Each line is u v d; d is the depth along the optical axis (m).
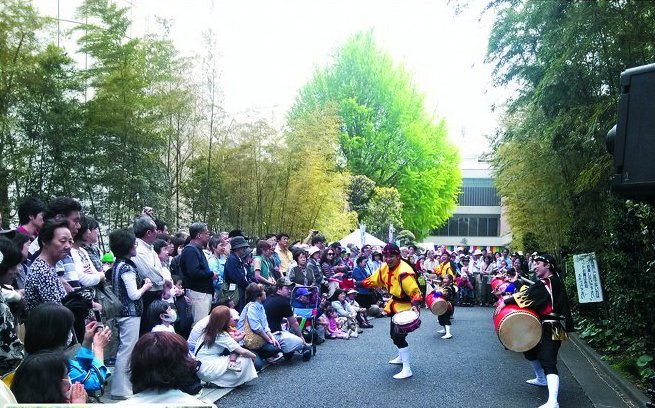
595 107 7.34
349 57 34.56
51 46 12.02
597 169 7.70
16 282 4.87
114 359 6.62
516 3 8.27
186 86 14.38
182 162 15.51
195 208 15.66
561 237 15.30
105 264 7.79
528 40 9.06
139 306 5.94
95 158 11.92
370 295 14.84
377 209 33.03
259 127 16.80
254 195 17.28
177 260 8.38
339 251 14.41
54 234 4.46
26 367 2.65
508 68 9.55
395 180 36.12
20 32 11.34
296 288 9.48
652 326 7.93
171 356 2.71
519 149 13.66
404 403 6.24
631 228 8.09
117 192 12.30
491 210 69.38
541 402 6.35
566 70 7.43
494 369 8.16
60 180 11.70
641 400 6.14
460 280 19.08
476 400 6.41
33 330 3.19
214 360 6.70
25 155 10.84
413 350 9.80
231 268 8.68
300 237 19.92
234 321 7.93
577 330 11.57
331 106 23.69
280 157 17.73
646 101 3.36
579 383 7.30
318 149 21.14
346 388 6.91
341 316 11.88
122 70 12.63
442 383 7.23
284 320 9.27
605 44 7.11
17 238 4.30
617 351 8.97
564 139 8.30
